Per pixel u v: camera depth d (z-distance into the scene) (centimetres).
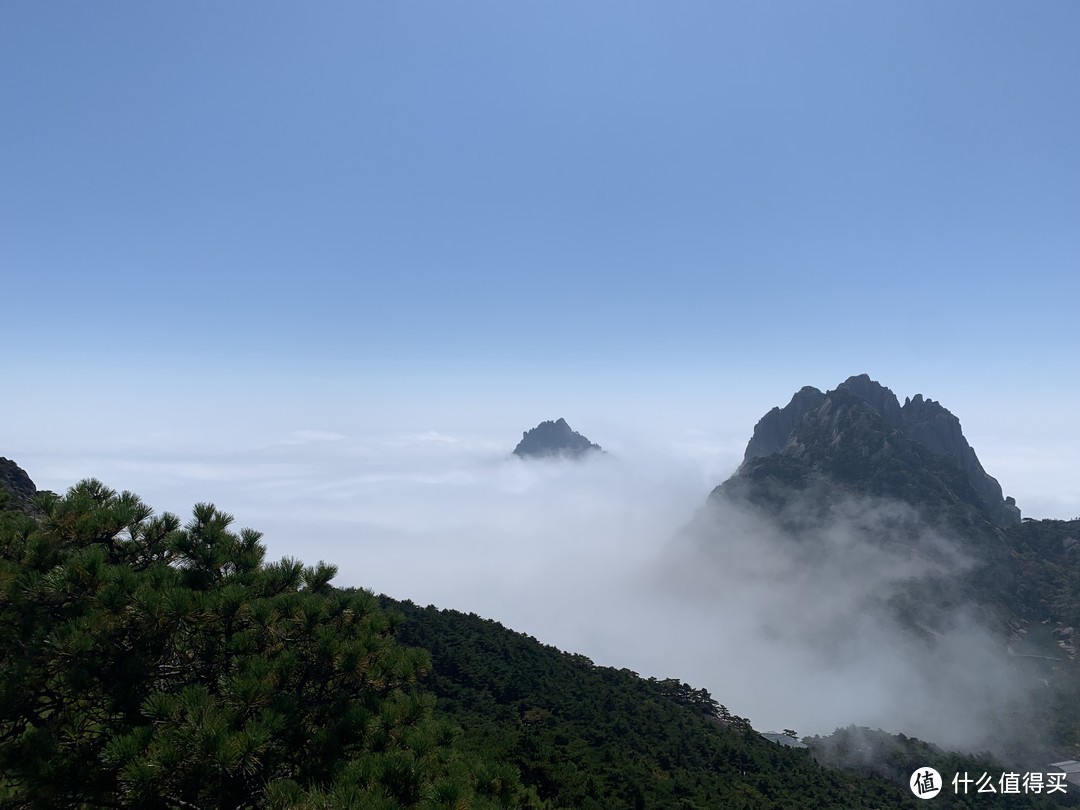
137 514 1256
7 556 1121
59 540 1169
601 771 4078
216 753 810
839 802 4988
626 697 6222
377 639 1195
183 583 1167
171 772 809
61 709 976
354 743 1041
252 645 1095
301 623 1162
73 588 1030
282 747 968
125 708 961
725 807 3959
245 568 1313
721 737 5856
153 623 1001
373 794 837
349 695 1158
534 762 3753
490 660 6419
